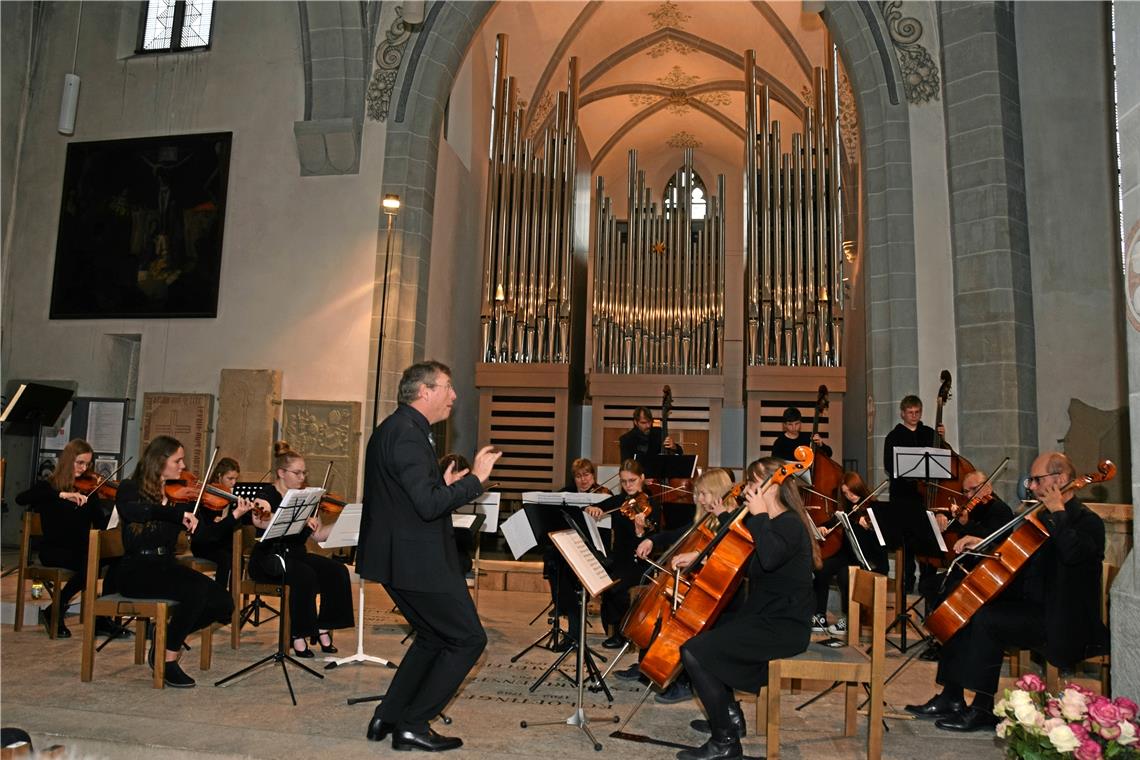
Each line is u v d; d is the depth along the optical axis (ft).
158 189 38.45
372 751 13.12
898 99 32.12
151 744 13.14
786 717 16.31
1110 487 28.71
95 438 37.17
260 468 35.24
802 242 41.55
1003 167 30.04
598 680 16.49
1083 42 31.14
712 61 52.47
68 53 40.47
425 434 13.79
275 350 36.29
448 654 13.33
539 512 19.17
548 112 51.31
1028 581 16.47
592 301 48.91
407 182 36.04
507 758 13.03
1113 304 29.68
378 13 36.91
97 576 17.03
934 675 19.85
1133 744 9.41
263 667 18.63
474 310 46.01
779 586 13.71
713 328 47.60
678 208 48.88
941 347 30.78
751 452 40.68
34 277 39.17
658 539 18.88
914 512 21.98
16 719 14.25
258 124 37.91
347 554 32.65
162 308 37.55
